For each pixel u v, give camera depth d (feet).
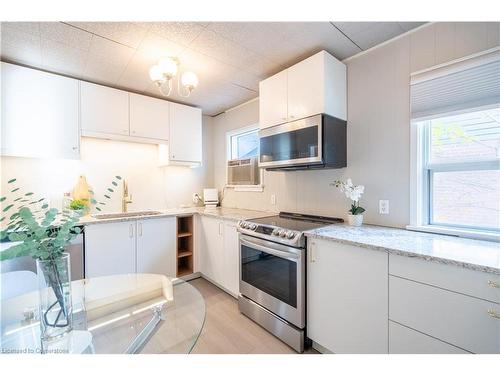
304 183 8.07
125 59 6.82
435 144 5.52
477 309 3.39
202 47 6.31
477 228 5.02
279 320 6.09
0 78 6.52
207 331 6.45
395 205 5.95
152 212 9.74
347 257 4.90
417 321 3.95
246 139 11.05
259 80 8.30
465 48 4.89
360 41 6.10
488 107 4.55
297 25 5.48
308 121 6.40
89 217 8.18
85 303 4.36
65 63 6.98
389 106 6.04
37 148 7.02
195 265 9.82
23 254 2.84
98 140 9.05
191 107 10.50
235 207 11.14
